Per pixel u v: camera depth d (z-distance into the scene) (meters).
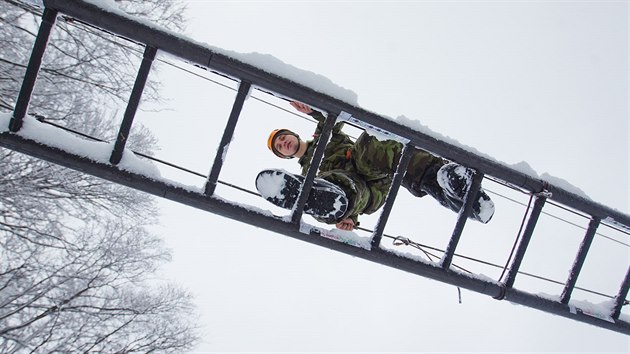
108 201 8.57
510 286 3.93
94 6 2.78
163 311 8.86
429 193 4.12
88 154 2.95
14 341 7.26
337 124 4.25
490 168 3.64
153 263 9.13
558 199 3.87
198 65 3.04
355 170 4.08
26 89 2.80
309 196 3.37
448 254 3.71
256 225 3.27
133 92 2.94
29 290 7.42
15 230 7.63
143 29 2.86
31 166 7.52
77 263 7.96
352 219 3.91
